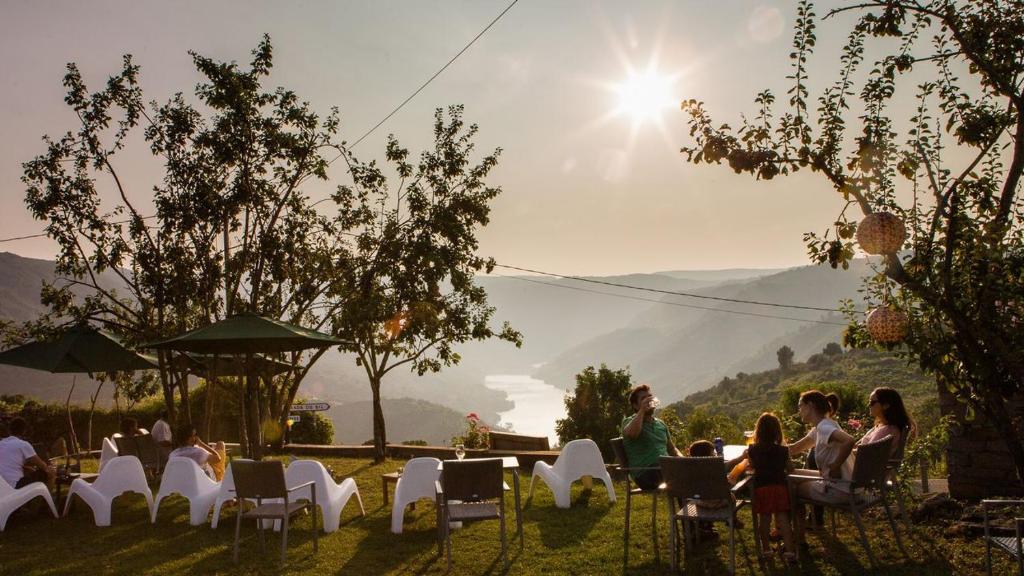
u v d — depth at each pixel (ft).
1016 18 16.89
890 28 16.66
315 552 23.11
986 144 16.38
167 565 22.07
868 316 16.62
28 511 30.27
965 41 16.43
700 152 17.44
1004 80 16.28
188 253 41.11
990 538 16.22
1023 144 15.81
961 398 16.60
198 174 41.16
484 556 22.21
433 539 24.48
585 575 19.90
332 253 44.24
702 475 19.17
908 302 16.47
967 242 15.57
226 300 40.81
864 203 16.52
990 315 15.46
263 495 22.29
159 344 28.91
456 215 44.93
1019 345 15.12
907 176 16.44
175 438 39.93
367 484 35.58
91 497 27.91
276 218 41.86
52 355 35.50
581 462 28.86
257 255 41.29
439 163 44.98
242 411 34.53
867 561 19.29
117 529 27.07
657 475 23.52
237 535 22.27
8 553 23.91
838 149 16.70
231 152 40.42
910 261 16.24
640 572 19.86
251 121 41.50
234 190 40.93
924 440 23.86
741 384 463.42
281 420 43.09
